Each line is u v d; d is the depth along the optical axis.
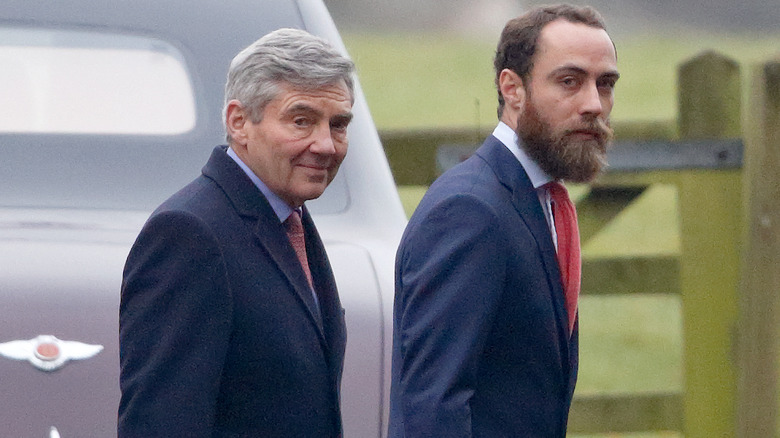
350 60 9.08
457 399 9.38
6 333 9.27
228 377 8.59
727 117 20.06
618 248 41.53
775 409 20.08
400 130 20.47
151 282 8.47
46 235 10.18
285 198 9.15
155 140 11.52
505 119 10.29
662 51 83.50
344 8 90.44
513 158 10.08
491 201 9.74
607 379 32.88
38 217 10.61
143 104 11.75
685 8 90.81
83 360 9.28
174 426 8.22
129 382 8.37
